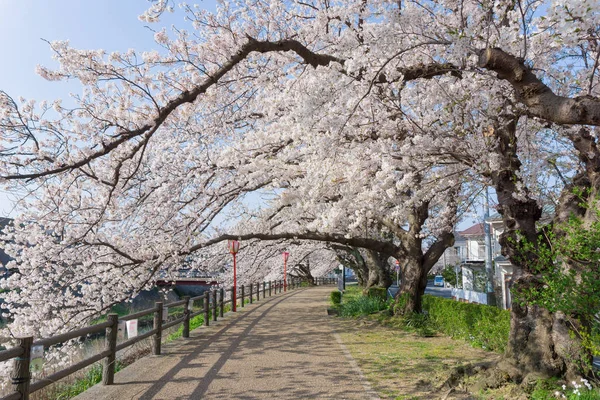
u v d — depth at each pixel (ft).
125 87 20.52
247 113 31.99
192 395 17.57
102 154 17.11
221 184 34.37
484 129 21.22
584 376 16.15
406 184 25.11
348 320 43.42
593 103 13.07
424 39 20.16
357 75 19.49
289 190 33.40
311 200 29.50
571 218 14.62
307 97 19.52
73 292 33.12
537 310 17.99
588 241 14.08
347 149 25.18
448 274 126.72
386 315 42.86
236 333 35.04
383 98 21.93
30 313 29.27
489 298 47.65
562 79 20.97
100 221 28.25
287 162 30.68
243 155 29.35
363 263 84.43
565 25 12.03
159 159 31.63
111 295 32.60
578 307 14.02
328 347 28.48
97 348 36.29
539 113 14.85
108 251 32.07
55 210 26.53
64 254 29.71
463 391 17.70
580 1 11.43
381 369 21.97
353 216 33.45
